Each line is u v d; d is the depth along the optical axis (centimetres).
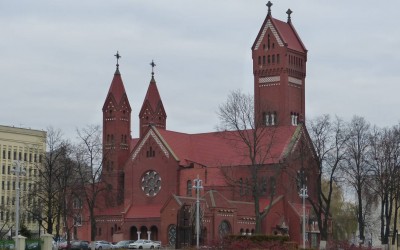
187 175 18500
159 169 18838
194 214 15438
